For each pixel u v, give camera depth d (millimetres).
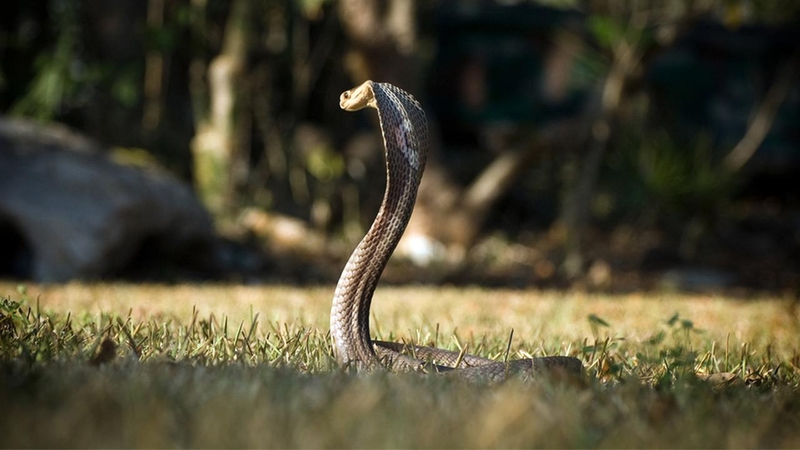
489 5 18859
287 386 3314
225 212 16203
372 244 4066
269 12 18172
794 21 19703
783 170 20297
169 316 6152
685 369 4191
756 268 16953
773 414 3205
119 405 2820
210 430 2518
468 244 15906
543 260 16297
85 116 17500
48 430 2482
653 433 2834
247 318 6551
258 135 18188
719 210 18766
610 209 18859
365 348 4039
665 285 14523
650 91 19344
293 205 18125
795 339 6516
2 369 3473
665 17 15664
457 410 2969
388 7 15945
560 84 18734
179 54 18500
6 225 11742
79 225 11594
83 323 5516
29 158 11977
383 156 18031
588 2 18750
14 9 17375
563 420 2842
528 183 19375
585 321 7496
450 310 8102
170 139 18094
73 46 16297
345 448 2490
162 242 12945
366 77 16016
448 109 19266
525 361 3996
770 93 19891
